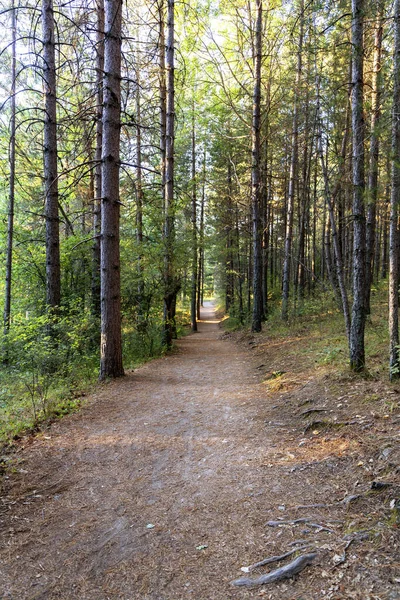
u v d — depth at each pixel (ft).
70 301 40.37
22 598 8.30
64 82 46.09
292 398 21.77
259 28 46.47
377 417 15.97
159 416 21.13
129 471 14.55
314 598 7.68
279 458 14.85
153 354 45.50
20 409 22.36
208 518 11.17
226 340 60.39
